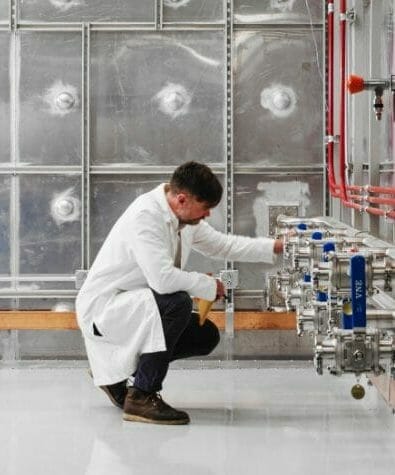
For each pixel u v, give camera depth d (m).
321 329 3.53
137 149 5.48
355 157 4.59
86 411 4.22
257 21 5.41
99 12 5.42
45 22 5.40
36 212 5.50
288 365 5.33
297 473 3.22
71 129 5.48
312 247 3.70
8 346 5.47
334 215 5.27
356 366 3.09
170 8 5.42
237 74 5.44
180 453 3.51
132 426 3.94
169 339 3.96
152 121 5.46
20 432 3.84
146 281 4.08
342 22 4.48
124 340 4.01
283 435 3.76
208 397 4.51
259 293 5.50
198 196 3.90
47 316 5.34
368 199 4.03
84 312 4.07
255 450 3.53
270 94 5.46
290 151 5.47
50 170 5.47
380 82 3.72
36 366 5.31
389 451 3.51
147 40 5.44
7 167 5.46
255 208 5.49
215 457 3.44
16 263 5.52
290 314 5.30
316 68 5.44
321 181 5.48
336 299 3.26
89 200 5.45
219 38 5.43
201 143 5.47
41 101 5.46
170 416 3.96
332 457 3.42
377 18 4.20
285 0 5.41
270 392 4.61
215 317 5.32
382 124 4.18
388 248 3.40
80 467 3.33
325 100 5.40
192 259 5.52
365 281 3.10
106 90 5.45
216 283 4.00
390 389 3.94
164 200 4.02
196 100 5.45
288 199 5.48
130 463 3.38
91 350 4.18
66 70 5.45
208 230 4.36
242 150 5.48
